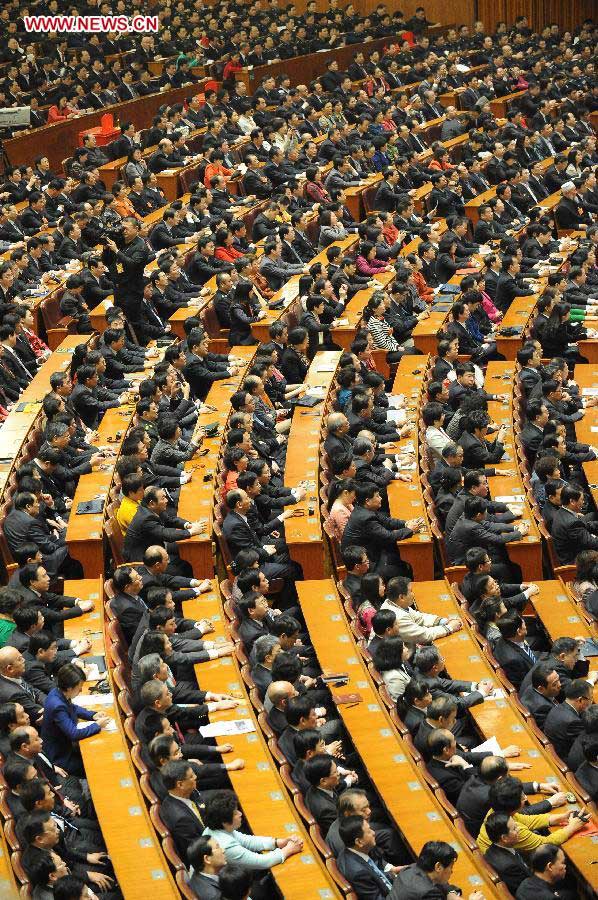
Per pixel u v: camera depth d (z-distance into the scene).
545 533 42.22
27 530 40.84
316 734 29.36
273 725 31.78
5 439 46.88
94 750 30.91
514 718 32.50
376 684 34.03
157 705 31.03
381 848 29.88
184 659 34.75
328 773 28.66
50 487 43.94
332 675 34.47
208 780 30.81
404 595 36.12
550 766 30.61
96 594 38.53
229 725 32.16
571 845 27.88
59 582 40.97
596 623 37.47
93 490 44.28
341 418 46.34
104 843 29.83
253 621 35.84
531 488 45.12
